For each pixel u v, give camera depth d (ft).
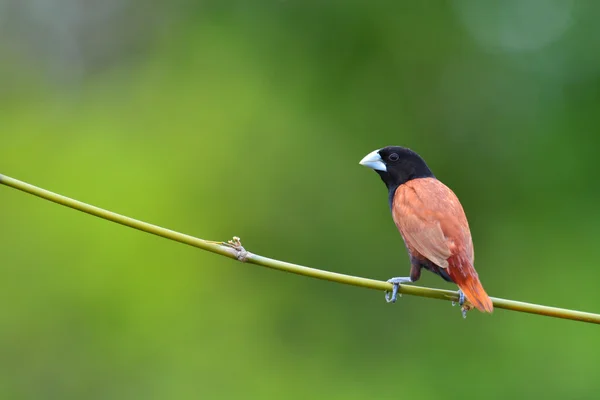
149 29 77.20
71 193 50.88
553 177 54.08
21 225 48.93
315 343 49.88
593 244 51.37
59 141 54.49
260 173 53.78
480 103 56.65
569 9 57.26
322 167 54.85
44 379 46.09
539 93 56.49
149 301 47.14
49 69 80.64
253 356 47.80
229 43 58.08
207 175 53.06
